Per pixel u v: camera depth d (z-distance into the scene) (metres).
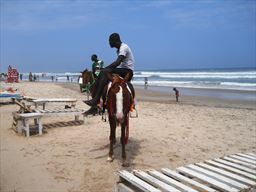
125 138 7.04
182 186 4.28
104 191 5.65
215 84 39.00
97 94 7.06
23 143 8.77
